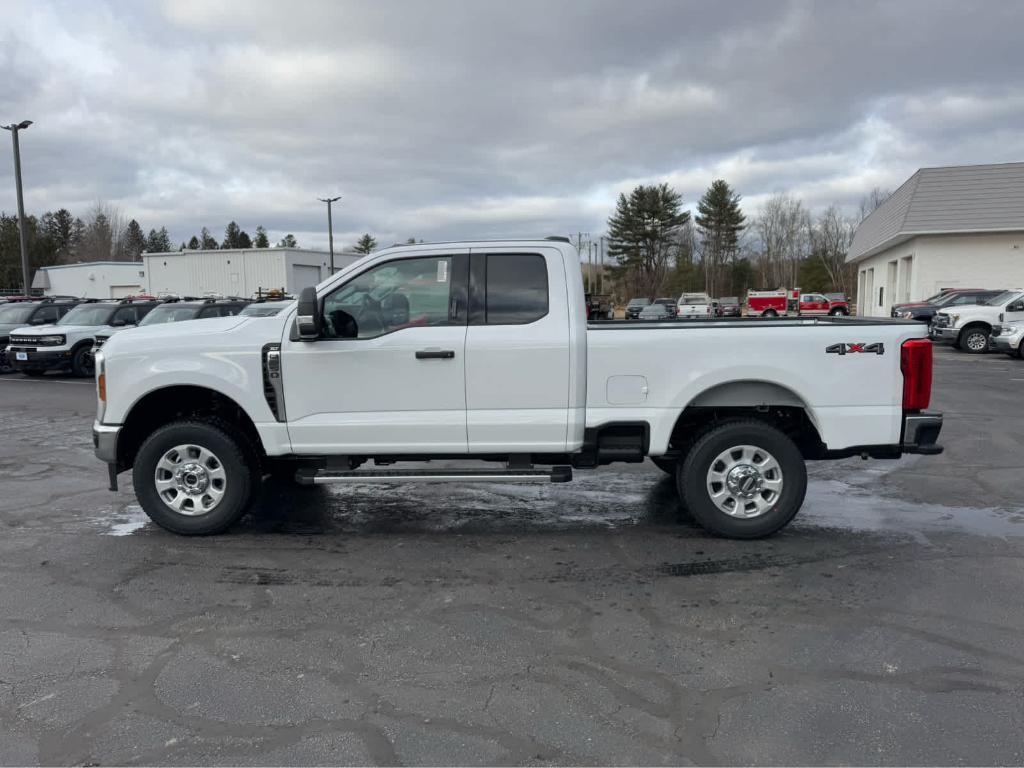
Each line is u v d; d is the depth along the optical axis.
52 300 28.94
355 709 3.34
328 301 5.49
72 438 10.19
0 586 4.81
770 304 50.69
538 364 5.38
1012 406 12.16
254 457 5.86
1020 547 5.48
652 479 7.68
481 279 5.46
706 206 88.56
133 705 3.38
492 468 5.61
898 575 4.92
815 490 7.19
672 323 5.79
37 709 3.36
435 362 5.41
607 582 4.83
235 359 5.50
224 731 3.18
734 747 3.05
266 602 4.54
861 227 50.41
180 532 5.75
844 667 3.70
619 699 3.41
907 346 5.37
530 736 3.13
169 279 44.03
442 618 4.29
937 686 3.51
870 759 2.96
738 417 5.67
